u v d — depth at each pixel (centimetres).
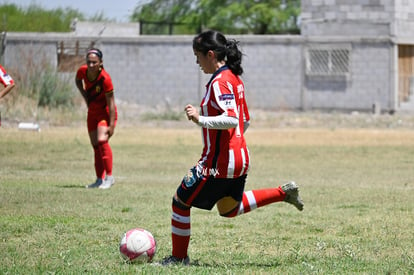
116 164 3731
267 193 1478
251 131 5716
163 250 1605
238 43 1424
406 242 1730
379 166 3775
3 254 1530
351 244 1698
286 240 1770
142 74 8044
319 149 4584
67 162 3716
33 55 6894
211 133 1373
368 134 5538
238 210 1459
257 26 10031
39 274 1335
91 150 4238
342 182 3095
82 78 2695
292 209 2311
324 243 1673
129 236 1456
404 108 7688
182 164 3781
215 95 1361
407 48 7806
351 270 1399
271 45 7800
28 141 4544
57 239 1716
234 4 9938
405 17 7725
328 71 7706
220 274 1336
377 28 7669
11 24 8531
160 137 5150
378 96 7619
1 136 4709
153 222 1995
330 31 7838
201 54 1401
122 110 7025
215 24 10062
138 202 2366
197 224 2000
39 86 6153
